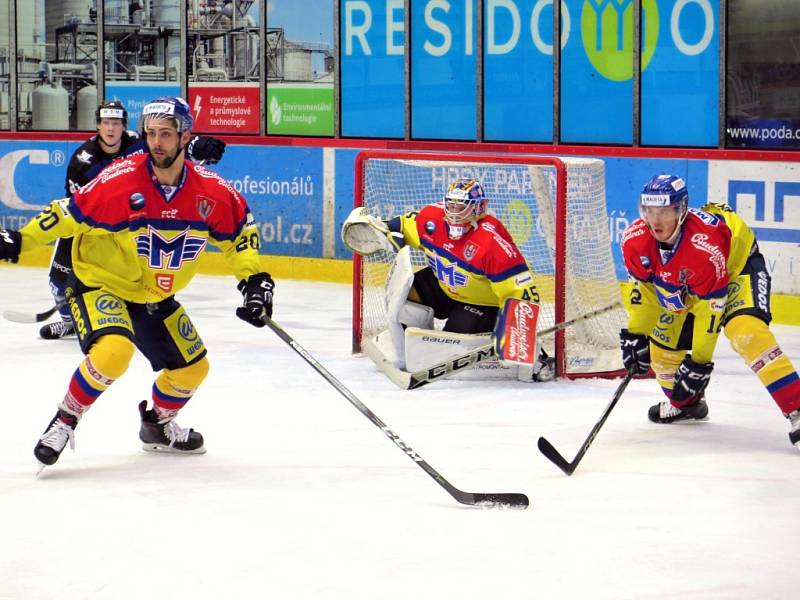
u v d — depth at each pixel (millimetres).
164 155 9000
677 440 11000
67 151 23734
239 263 9586
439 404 12484
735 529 8359
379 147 21812
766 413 12125
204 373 10094
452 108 21672
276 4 22641
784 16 18688
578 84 20578
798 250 17656
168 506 8859
